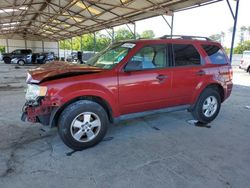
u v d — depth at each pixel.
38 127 4.14
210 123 4.56
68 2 13.19
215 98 4.56
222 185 2.44
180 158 3.05
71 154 3.13
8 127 4.13
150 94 3.68
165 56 3.86
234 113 5.35
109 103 3.35
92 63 4.10
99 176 2.60
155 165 2.86
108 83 3.29
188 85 4.09
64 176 2.59
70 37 30.31
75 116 3.15
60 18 19.09
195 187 2.41
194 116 4.50
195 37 4.41
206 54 4.37
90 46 46.22
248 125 4.48
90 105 3.24
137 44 3.61
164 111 4.00
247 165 2.88
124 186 2.41
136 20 14.91
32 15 19.94
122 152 3.21
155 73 3.68
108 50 4.08
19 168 2.74
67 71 3.29
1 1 13.22
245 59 15.59
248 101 6.73
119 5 11.45
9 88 8.57
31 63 25.23
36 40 35.56
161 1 10.52
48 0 14.20
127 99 3.49
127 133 3.95
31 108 3.11
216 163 2.92
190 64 4.13
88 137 3.30
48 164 2.85
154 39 3.83
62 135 3.15
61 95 3.02
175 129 4.18
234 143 3.58
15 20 21.62
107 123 3.46
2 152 3.15
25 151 3.20
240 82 11.28
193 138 3.76
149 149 3.32
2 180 2.49
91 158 3.03
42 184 2.43
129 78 3.45
